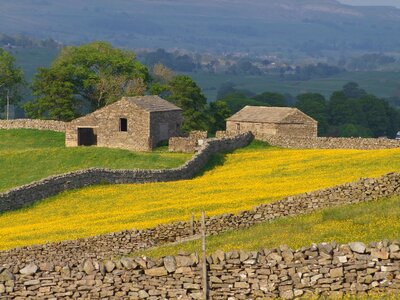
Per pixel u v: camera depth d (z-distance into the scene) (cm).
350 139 15375
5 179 12900
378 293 4631
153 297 4872
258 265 4803
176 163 13575
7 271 5003
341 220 6719
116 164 13475
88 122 16212
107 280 4925
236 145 15450
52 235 8325
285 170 11994
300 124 18212
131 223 8494
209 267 4844
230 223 7369
